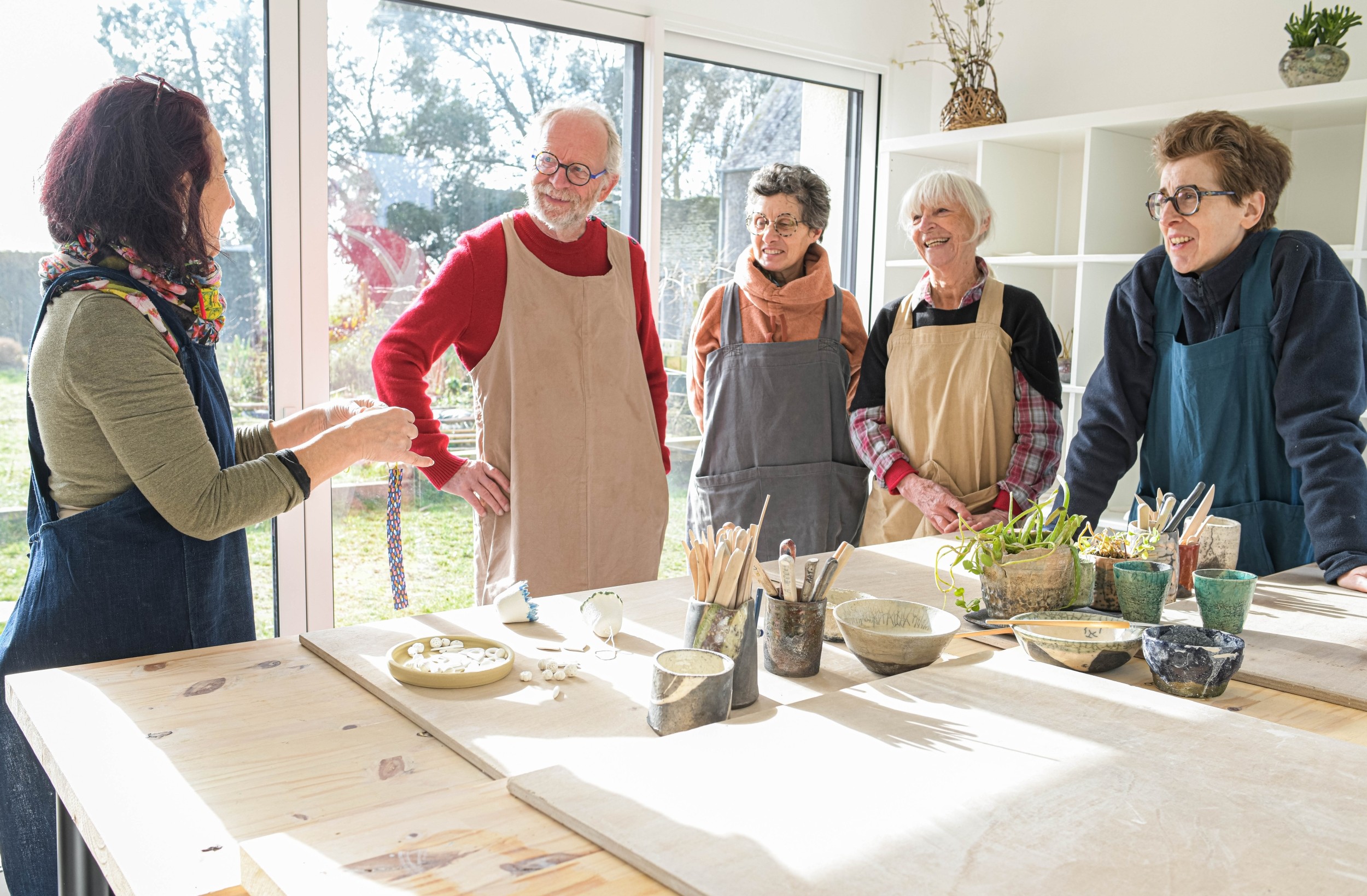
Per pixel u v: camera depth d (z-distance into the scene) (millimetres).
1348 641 1349
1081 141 3205
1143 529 1551
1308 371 1719
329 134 2535
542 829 805
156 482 1261
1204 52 3068
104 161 1283
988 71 3641
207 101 2379
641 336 2365
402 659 1246
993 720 1011
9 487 2211
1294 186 2904
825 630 1401
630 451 2248
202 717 1086
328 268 2566
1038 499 2330
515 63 2820
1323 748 951
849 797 832
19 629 1323
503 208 2852
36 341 1301
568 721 1078
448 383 2721
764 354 2572
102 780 929
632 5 2990
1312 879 712
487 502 2145
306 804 894
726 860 729
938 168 3666
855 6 3516
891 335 2559
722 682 1038
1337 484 1658
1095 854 741
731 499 2605
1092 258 2969
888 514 2594
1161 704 1064
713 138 3297
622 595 1580
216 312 1438
